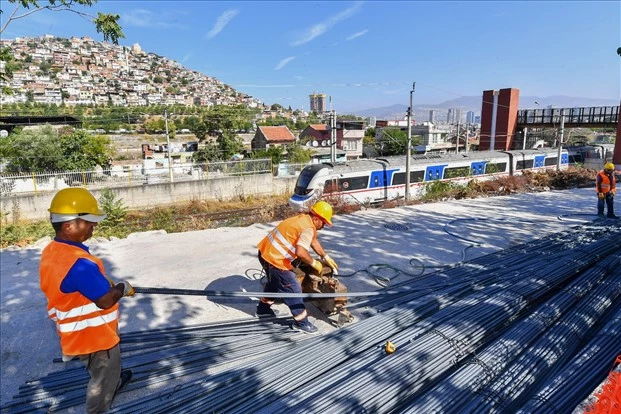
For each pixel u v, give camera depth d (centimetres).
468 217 976
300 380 293
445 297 439
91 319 235
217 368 332
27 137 2727
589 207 1126
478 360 300
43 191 2214
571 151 3316
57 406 285
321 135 5431
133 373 316
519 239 764
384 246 712
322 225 385
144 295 491
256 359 337
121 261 637
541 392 261
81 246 231
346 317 408
